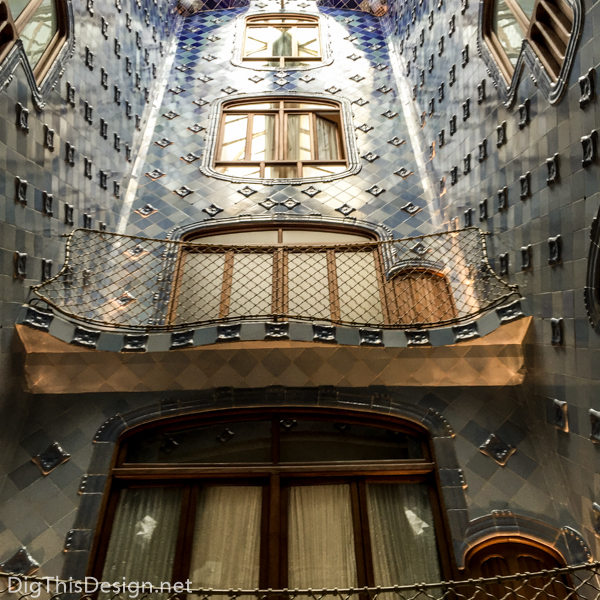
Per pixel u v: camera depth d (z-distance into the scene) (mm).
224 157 8969
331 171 8688
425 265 6715
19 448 4895
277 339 5094
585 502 4355
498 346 5297
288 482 5051
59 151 5871
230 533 4770
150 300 6234
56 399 5238
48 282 4949
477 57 7016
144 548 4652
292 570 4570
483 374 5445
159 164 8438
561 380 4699
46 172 5504
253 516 4879
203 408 5344
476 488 4836
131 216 7453
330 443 5398
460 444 5125
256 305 6004
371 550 4672
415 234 7355
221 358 5305
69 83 6305
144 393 5402
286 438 5418
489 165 6289
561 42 5059
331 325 5316
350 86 10406
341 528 4820
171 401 5359
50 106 5750
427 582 4527
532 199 5230
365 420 5527
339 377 5480
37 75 5551
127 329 5680
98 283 6223
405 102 9953
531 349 5168
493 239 5977
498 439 5145
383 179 8312
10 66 4844
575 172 4512
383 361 5406
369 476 5086
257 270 6684
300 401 5430
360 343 5234
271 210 7676
